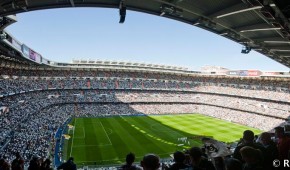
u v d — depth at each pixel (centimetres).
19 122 4256
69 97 7756
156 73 9862
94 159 3550
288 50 1803
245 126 6594
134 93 9000
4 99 5181
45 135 4088
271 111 7194
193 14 1329
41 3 1116
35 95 6919
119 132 5306
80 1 1152
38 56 6194
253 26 1364
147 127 5956
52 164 3192
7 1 1027
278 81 8400
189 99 9394
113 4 1211
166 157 3691
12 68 6378
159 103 8938
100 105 7994
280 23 1098
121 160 3538
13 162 1108
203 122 6944
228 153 734
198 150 572
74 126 5650
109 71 9219
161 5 1220
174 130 5722
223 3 1138
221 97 9144
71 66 8275
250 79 9125
